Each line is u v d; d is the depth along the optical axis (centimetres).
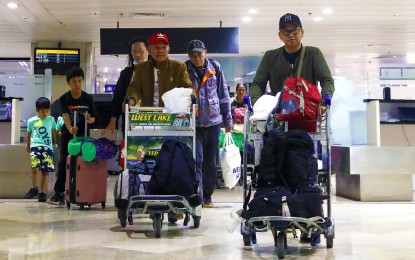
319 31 1067
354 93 714
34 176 518
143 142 340
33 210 433
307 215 243
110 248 263
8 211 425
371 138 577
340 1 828
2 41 1200
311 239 278
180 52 920
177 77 372
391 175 519
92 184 438
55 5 860
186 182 304
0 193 541
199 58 418
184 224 343
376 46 1248
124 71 432
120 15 927
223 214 403
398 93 1324
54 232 316
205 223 355
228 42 922
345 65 1544
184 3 843
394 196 518
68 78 473
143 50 427
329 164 265
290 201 243
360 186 515
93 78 1248
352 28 1039
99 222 361
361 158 513
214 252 254
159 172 304
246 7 868
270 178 259
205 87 420
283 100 268
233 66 1380
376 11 902
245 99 275
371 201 511
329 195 262
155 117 333
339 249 262
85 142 432
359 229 329
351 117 699
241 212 261
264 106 282
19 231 320
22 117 698
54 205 471
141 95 374
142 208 301
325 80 293
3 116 621
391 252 254
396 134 659
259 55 1368
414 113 652
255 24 996
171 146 314
